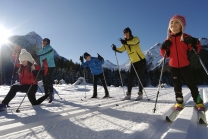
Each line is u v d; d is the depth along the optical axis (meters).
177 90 3.07
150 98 5.04
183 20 3.00
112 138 1.57
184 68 2.98
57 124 2.08
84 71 6.70
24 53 3.70
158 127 2.03
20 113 2.80
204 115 2.48
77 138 1.60
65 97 6.20
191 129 1.84
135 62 4.83
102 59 5.88
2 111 3.05
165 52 3.20
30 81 3.73
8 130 1.85
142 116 2.44
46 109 3.19
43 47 4.96
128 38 4.82
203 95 5.36
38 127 1.96
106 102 4.24
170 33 3.24
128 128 1.87
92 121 2.22
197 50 2.80
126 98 4.82
